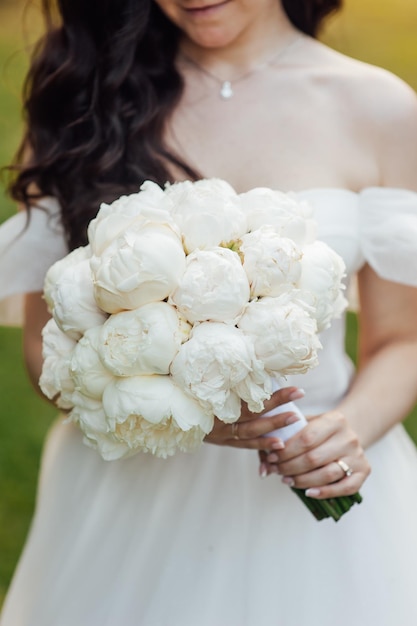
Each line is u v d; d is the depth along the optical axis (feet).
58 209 8.36
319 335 7.86
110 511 8.08
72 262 6.36
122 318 5.61
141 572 7.80
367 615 7.47
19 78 23.31
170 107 8.16
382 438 8.14
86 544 8.09
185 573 7.67
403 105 7.97
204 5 7.37
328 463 6.98
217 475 7.85
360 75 8.13
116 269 5.49
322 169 7.93
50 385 6.37
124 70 8.04
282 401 6.47
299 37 8.49
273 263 5.74
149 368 5.60
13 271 8.39
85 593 7.98
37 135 8.25
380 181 8.05
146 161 8.00
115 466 8.13
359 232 7.86
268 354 5.68
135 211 5.96
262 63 8.31
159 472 7.97
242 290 5.57
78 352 5.83
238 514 7.75
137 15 8.01
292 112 8.08
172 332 5.55
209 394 5.57
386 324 8.22
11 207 18.67
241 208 6.21
